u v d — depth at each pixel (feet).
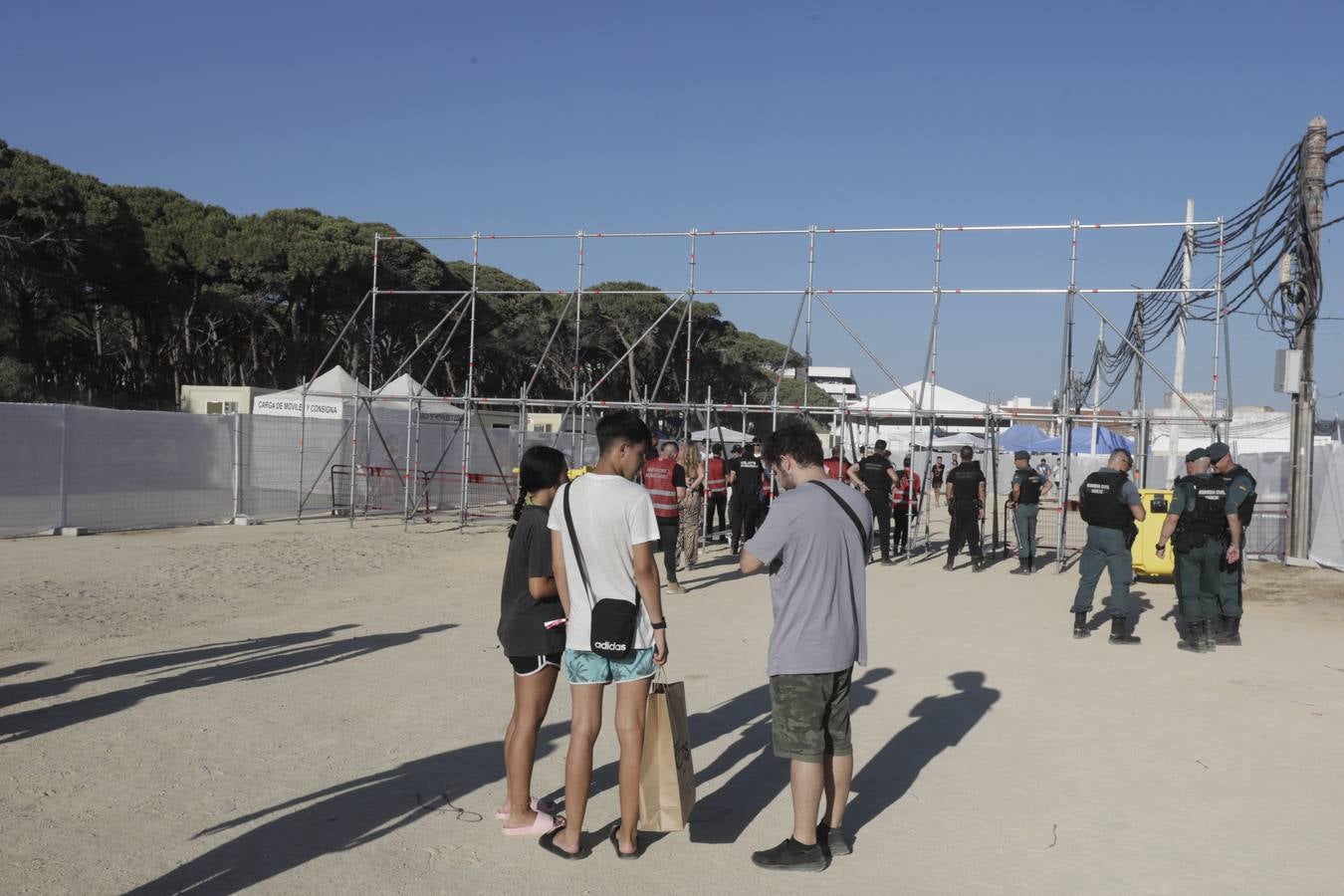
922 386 56.08
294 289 133.49
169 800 16.26
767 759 19.31
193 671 25.29
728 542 62.34
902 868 14.37
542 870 14.05
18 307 115.65
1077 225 52.29
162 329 139.13
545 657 15.24
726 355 151.94
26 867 13.58
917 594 42.27
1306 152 48.14
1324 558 51.72
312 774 17.75
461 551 53.72
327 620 32.86
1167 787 17.89
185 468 62.44
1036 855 14.88
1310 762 19.39
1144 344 66.28
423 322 146.20
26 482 53.11
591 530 14.64
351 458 71.20
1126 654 29.71
